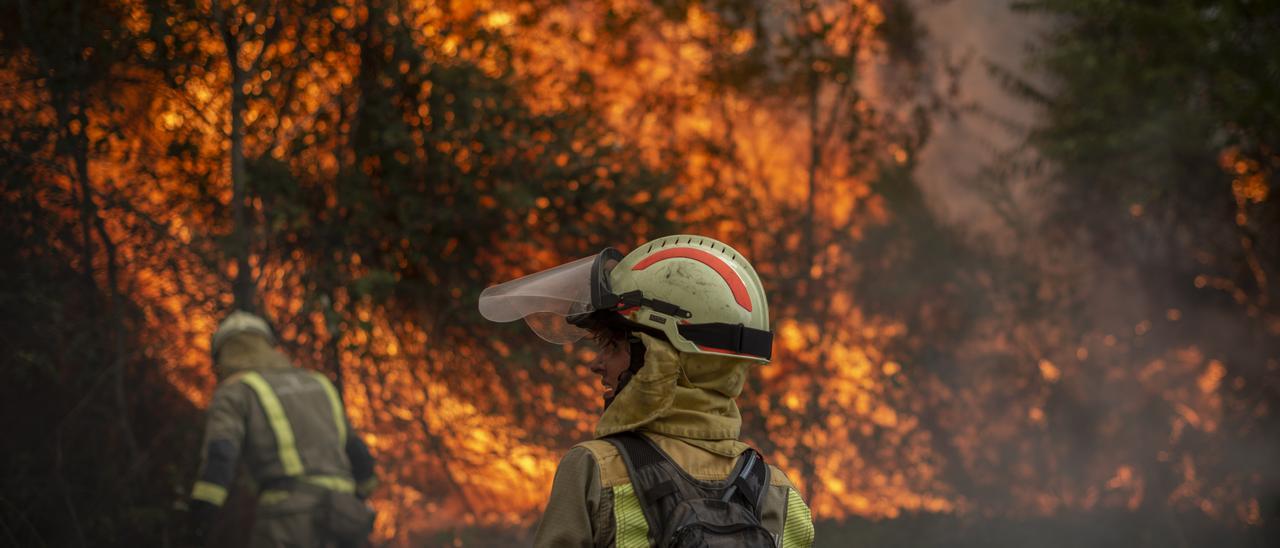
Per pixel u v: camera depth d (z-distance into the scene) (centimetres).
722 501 161
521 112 540
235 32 481
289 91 513
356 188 510
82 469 446
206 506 362
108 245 455
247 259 479
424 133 521
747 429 614
